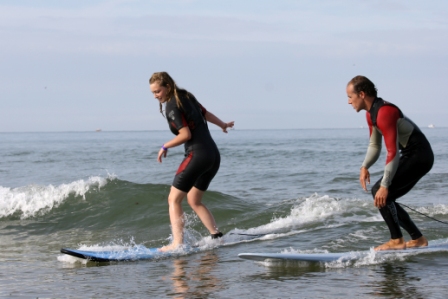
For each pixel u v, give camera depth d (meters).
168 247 8.12
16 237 10.37
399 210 7.22
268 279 6.25
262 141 70.44
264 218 11.02
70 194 13.07
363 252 7.14
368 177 7.09
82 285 6.26
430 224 9.38
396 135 6.66
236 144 57.56
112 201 12.59
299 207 11.73
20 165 29.19
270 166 25.30
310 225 9.99
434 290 5.62
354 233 8.81
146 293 5.82
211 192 13.07
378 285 5.86
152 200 12.46
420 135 6.82
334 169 22.66
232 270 6.79
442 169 21.28
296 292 5.68
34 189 13.36
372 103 6.81
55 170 25.91
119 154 37.47
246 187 17.28
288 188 16.72
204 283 6.17
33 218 12.07
